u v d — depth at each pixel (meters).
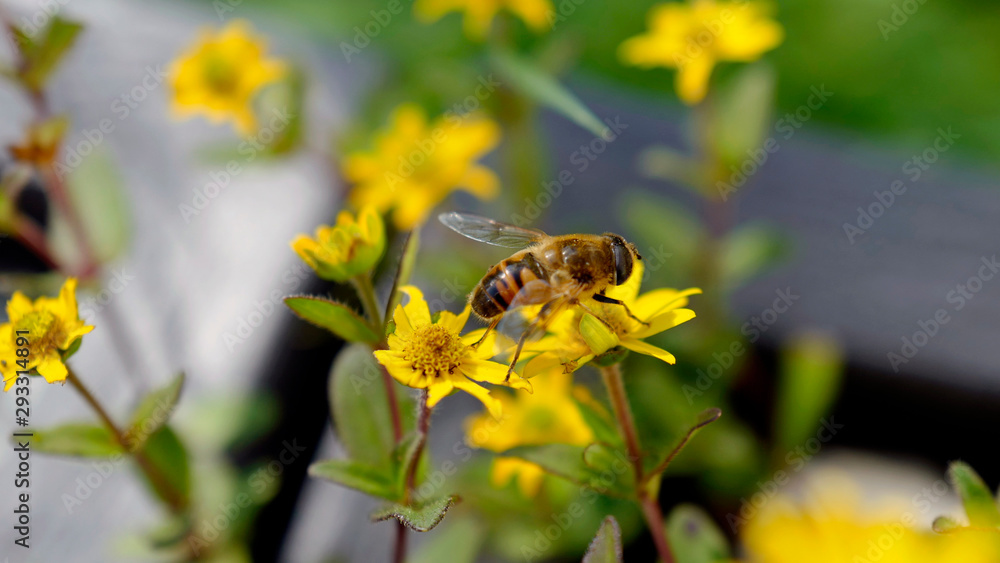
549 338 0.23
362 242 0.22
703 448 0.26
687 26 0.27
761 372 0.27
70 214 0.25
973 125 0.37
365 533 0.25
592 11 0.40
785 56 0.40
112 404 0.25
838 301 0.27
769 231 0.28
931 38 0.40
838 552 0.23
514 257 0.24
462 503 0.25
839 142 0.30
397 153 0.27
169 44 0.30
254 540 0.25
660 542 0.23
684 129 0.30
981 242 0.27
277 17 0.41
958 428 0.26
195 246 0.27
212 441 0.25
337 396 0.23
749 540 0.24
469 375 0.22
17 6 0.28
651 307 0.23
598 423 0.23
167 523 0.24
